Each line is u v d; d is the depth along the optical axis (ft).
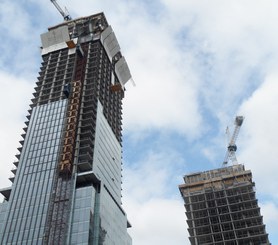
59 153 442.09
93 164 431.43
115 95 604.08
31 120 497.46
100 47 613.93
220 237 554.87
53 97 529.04
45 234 362.94
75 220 366.43
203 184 626.23
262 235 534.78
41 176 424.05
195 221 582.35
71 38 629.51
